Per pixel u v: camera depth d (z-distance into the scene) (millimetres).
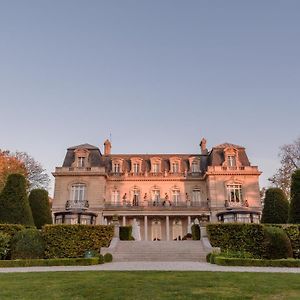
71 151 44594
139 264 17141
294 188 23312
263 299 7492
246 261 15875
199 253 20250
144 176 43938
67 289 8719
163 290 8516
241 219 29344
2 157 43781
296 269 14375
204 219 26312
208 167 42125
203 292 8227
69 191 41438
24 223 23125
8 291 8461
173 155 46844
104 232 21656
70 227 21094
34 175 47094
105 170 43219
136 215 41469
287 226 21000
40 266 16141
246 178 41750
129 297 7637
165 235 41875
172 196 43500
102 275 11516
